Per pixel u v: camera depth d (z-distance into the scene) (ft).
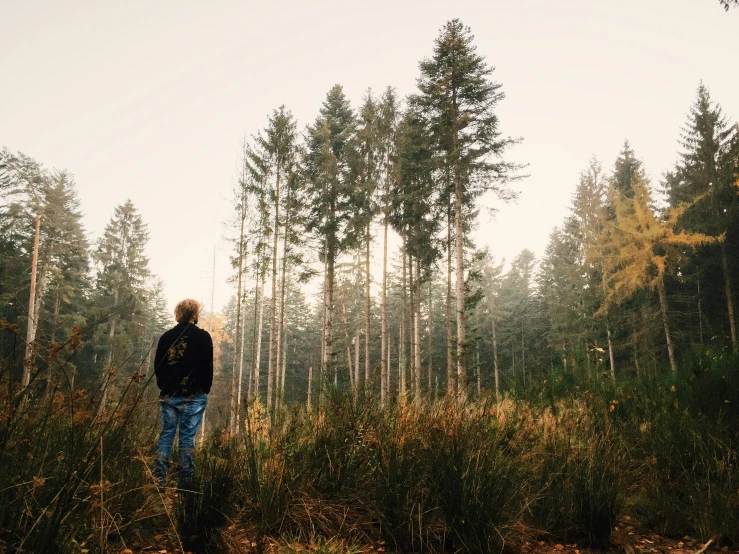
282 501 10.19
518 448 14.24
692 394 18.42
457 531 10.25
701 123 94.89
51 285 80.94
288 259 78.95
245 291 78.69
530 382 23.09
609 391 20.92
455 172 62.23
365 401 13.73
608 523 11.19
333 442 12.09
